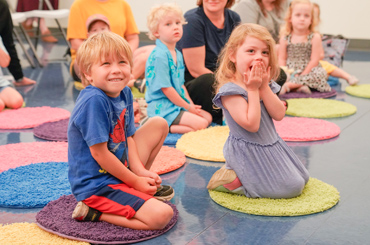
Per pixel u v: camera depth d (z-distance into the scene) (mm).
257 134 1662
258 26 1681
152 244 1359
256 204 1599
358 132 2492
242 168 1658
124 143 1531
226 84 1675
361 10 5566
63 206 1544
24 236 1377
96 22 3359
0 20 3475
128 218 1408
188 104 2535
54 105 3102
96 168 1459
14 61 3666
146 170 1564
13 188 1713
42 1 5824
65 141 2342
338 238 1393
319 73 3447
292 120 2674
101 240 1349
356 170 1948
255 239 1389
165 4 2488
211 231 1439
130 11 3744
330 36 3988
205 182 1837
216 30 2832
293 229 1445
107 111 1452
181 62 2578
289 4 3693
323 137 2354
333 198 1640
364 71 4316
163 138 1688
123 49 1470
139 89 3312
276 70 1746
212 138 2352
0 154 2119
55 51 5629
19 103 2988
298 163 1728
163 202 1532
